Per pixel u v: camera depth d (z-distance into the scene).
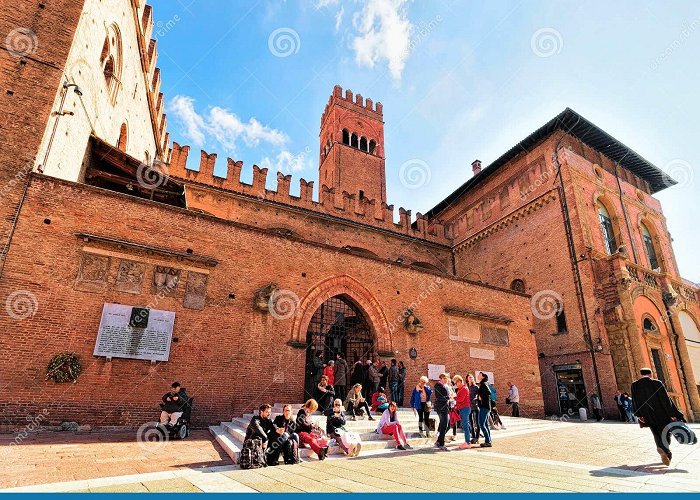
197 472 6.84
